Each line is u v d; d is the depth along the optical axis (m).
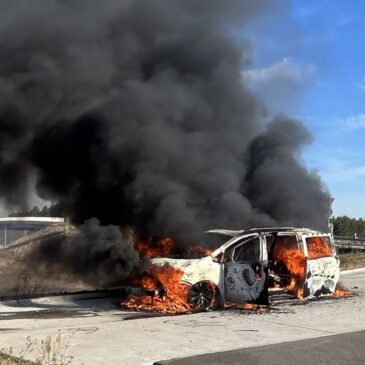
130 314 8.79
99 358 5.77
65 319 8.39
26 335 6.95
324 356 5.80
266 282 9.21
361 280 14.23
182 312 8.81
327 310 8.94
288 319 8.09
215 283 9.09
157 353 5.98
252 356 5.79
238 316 8.38
